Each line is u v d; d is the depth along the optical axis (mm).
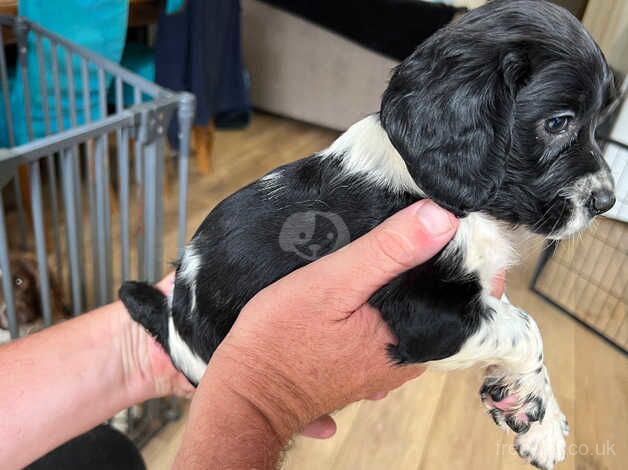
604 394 559
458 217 208
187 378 272
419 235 198
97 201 369
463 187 202
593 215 231
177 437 487
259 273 236
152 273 413
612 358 601
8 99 586
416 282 224
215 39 753
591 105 219
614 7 680
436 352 227
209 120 792
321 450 487
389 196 227
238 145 970
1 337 439
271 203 240
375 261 201
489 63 203
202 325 252
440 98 201
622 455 498
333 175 236
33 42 548
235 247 241
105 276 400
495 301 250
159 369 322
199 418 202
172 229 724
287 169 247
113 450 295
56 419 286
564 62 210
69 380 294
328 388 220
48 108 560
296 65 1024
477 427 520
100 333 316
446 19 870
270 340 208
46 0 551
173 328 272
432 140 202
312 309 209
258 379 206
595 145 234
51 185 454
